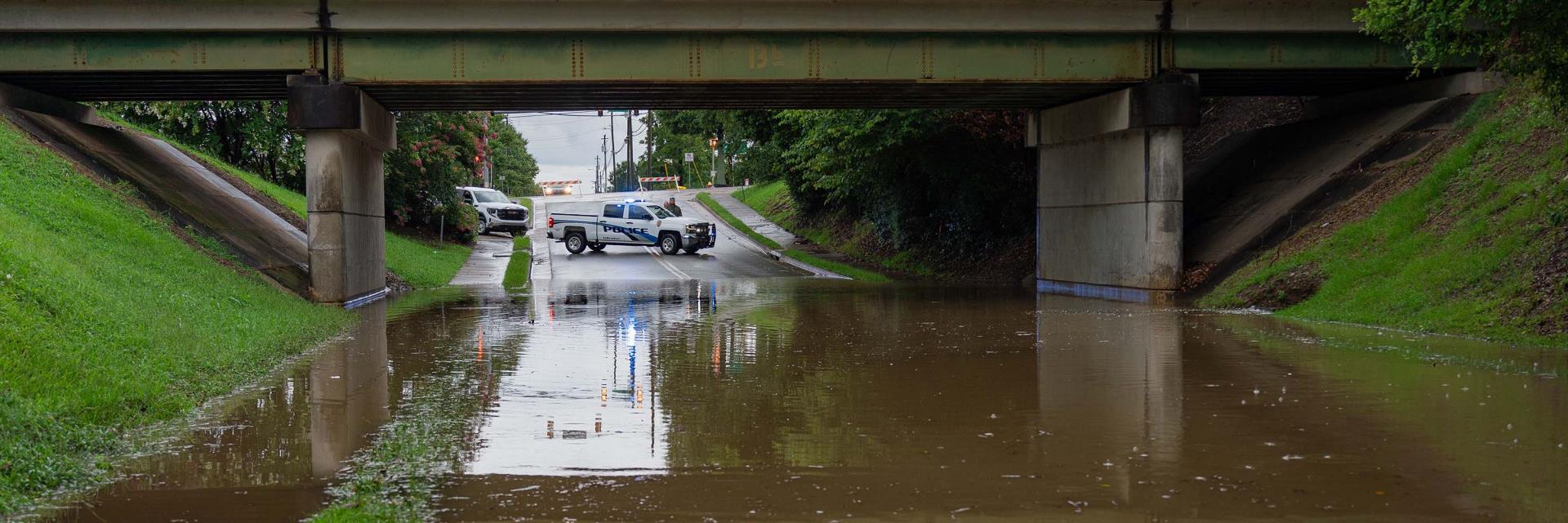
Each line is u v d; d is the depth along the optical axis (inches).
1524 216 649.6
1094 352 539.5
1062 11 844.0
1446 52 557.3
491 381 450.0
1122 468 294.0
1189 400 396.2
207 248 766.5
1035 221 1291.8
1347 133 978.1
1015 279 1221.7
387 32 809.5
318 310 730.2
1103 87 897.5
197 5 784.3
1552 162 687.7
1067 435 338.0
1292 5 851.4
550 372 475.8
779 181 2546.8
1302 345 557.3
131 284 518.9
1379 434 333.7
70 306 414.6
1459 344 549.6
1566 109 597.6
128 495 272.1
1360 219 802.2
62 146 818.2
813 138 1299.2
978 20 840.3
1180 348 551.2
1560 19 498.3
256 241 889.5
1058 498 264.7
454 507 260.1
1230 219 967.0
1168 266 880.9
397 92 864.9
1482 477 280.2
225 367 456.1
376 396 411.8
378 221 985.5
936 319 730.8
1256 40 872.9
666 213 1614.2
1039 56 863.1
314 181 823.7
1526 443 318.7
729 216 2203.5
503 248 1672.0
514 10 804.6
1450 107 886.4
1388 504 256.7
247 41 806.5
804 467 298.5
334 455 315.3
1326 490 269.6
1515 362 480.7
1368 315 662.5
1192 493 268.4
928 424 356.2
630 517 251.1
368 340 601.0
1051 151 1079.6
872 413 377.1
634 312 784.9
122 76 831.1
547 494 271.1
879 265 1520.7
